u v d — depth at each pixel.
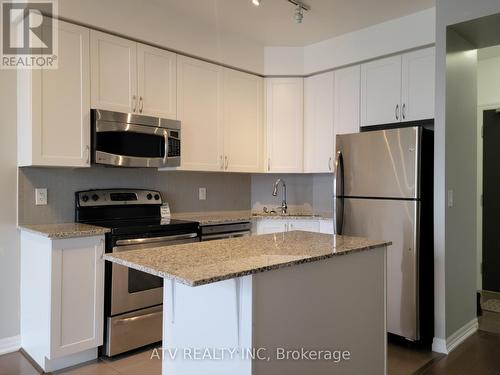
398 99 3.28
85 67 2.68
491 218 4.08
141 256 1.65
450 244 2.83
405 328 2.82
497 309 3.64
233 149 3.65
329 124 3.75
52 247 2.31
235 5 3.02
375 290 2.08
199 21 3.31
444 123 2.74
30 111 2.46
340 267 1.85
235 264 1.49
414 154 2.78
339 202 3.19
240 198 4.21
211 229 3.30
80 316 2.43
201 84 3.39
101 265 2.52
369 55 3.41
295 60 3.87
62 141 2.58
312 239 2.17
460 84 2.96
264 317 1.48
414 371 2.47
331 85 3.74
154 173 3.45
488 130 4.07
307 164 3.91
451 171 2.83
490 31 2.85
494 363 2.59
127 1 2.86
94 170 3.05
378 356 2.10
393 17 3.22
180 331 1.79
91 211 2.98
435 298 2.80
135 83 2.94
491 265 4.09
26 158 2.54
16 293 2.73
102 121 2.70
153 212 3.38
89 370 2.44
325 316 1.76
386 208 2.92
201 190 3.83
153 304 2.77
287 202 4.32
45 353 2.38
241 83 3.71
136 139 2.91
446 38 2.74
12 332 2.71
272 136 3.91
